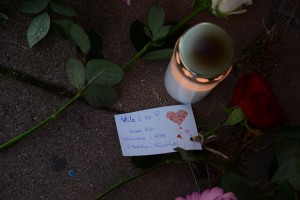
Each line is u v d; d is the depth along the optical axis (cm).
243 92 96
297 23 111
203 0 98
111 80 97
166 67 109
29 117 105
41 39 107
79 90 99
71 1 108
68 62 98
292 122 110
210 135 103
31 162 105
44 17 101
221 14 97
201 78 87
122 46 108
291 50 111
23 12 103
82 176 106
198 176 107
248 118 96
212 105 109
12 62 106
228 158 107
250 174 108
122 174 107
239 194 95
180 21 103
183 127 108
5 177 104
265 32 111
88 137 107
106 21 109
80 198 105
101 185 106
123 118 107
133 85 108
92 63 94
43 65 107
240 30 111
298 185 95
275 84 110
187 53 85
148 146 107
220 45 84
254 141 108
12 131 105
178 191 107
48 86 106
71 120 107
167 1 110
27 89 106
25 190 104
